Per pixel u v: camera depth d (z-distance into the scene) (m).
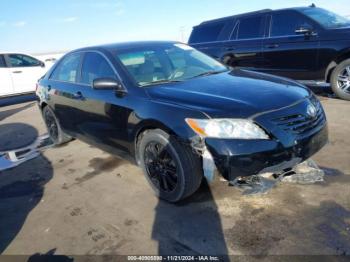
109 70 3.81
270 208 2.90
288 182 3.25
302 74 6.42
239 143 2.63
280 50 6.57
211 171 2.73
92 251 2.65
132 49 4.03
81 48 4.61
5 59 10.61
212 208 3.00
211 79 3.55
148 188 3.55
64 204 3.44
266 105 2.80
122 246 2.67
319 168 3.48
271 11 6.79
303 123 2.85
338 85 6.01
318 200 2.92
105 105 3.68
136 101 3.28
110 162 4.41
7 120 7.89
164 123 2.92
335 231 2.51
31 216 3.29
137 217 3.04
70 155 4.88
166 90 3.25
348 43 5.67
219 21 7.77
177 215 2.98
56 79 4.99
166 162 3.09
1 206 3.56
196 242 2.60
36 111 8.59
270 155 2.66
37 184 4.01
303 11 6.38
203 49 7.96
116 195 3.49
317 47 6.04
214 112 2.73
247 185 2.87
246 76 3.68
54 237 2.90
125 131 3.48
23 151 5.38
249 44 7.05
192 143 2.76
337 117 5.07
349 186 3.08
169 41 4.57
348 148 3.90
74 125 4.61
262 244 2.48
